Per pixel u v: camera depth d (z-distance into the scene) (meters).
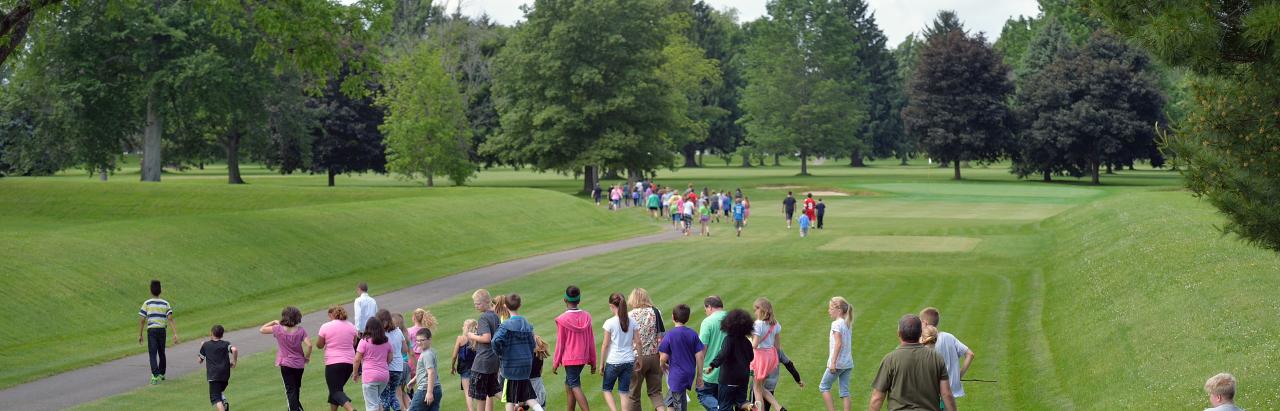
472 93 96.19
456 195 51.25
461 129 85.19
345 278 32.28
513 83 84.38
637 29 81.00
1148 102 91.88
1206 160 12.72
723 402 12.39
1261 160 12.38
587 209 54.00
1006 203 67.38
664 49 103.19
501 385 15.05
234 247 31.53
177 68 61.34
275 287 29.50
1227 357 14.16
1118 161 95.12
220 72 60.91
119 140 68.69
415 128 79.81
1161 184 93.38
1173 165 13.33
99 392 16.94
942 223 49.94
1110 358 16.42
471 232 42.78
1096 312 20.50
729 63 136.12
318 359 19.73
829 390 13.62
